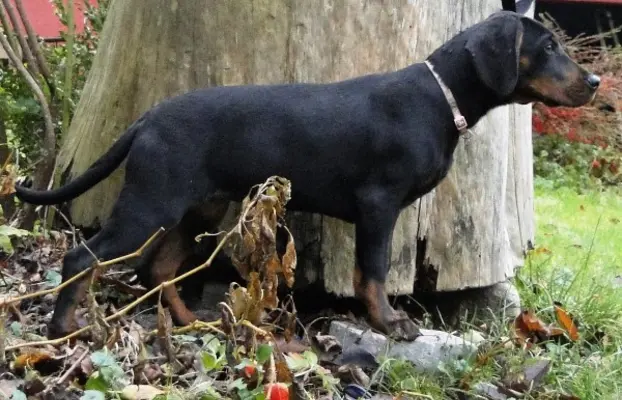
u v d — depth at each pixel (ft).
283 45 13.17
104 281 11.90
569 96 12.12
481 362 11.91
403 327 12.15
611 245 24.03
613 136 40.04
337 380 10.74
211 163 11.75
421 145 11.84
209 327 10.02
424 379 11.61
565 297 15.24
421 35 13.44
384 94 11.91
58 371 10.44
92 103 14.66
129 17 14.01
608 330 14.29
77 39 20.51
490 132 14.14
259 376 9.43
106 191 13.97
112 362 9.65
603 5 48.21
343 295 13.35
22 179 16.79
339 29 13.17
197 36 13.34
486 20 12.09
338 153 11.79
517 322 13.44
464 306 14.82
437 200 13.80
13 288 13.65
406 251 13.64
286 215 13.21
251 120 11.70
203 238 12.76
